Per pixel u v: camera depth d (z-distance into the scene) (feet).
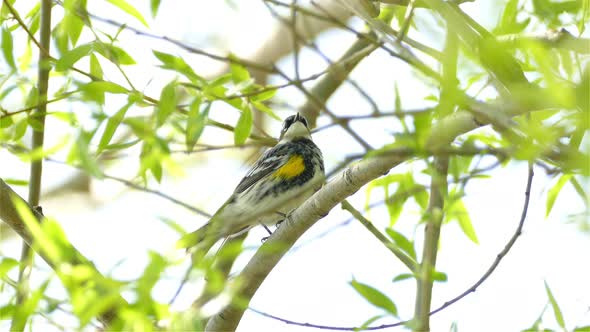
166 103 28.55
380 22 29.60
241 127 33.06
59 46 35.09
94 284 22.17
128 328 21.89
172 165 29.22
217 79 31.35
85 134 25.94
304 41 32.07
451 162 31.99
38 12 37.52
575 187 30.73
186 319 22.03
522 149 21.72
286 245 33.09
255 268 32.58
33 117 33.22
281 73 30.63
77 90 28.45
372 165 29.73
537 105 20.58
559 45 27.37
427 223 32.35
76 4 32.94
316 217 32.45
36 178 35.76
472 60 22.88
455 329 27.22
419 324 25.26
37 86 35.06
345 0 31.04
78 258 25.31
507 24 29.50
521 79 24.09
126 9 32.81
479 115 23.98
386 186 36.47
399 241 27.25
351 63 38.27
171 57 31.65
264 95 35.04
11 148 35.53
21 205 22.74
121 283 21.68
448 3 27.53
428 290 29.32
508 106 23.76
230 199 44.55
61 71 31.60
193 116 29.60
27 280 25.61
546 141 20.99
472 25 26.99
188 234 23.02
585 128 20.24
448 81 22.43
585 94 19.74
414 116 23.08
